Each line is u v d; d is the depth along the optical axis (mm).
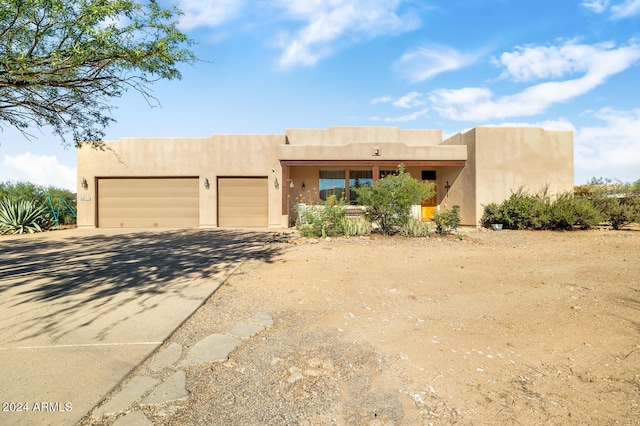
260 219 16203
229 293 5234
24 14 4402
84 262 7508
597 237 11398
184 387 2664
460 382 2760
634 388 2629
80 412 2295
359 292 5309
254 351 3332
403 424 2260
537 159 15242
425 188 11336
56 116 6930
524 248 9250
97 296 4941
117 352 3170
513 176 15070
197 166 15977
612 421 2246
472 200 15203
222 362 3098
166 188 16156
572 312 4324
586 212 13156
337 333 3783
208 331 3805
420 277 6191
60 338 3471
